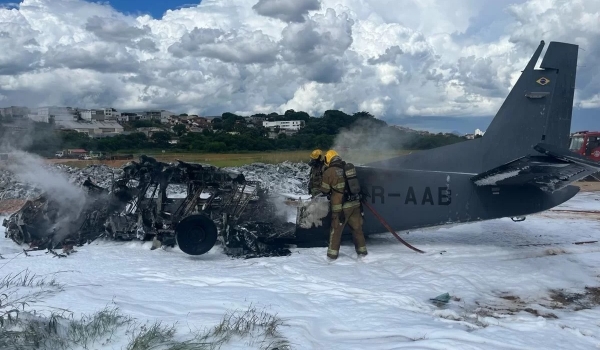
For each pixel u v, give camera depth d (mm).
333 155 8445
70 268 7348
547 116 9562
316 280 7082
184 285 6609
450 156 9609
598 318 6020
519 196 9211
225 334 4535
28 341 4090
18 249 8844
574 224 12000
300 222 8938
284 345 4406
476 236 10398
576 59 9648
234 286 6645
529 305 6504
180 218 8883
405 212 9109
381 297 6375
